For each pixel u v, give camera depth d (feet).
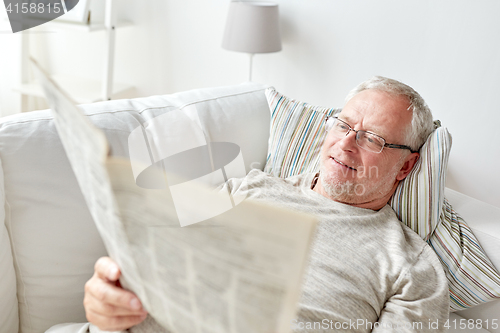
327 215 3.23
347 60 6.32
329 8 6.22
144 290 1.48
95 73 8.53
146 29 7.90
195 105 3.81
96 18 8.05
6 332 2.60
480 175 5.64
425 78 5.75
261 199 3.31
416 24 5.61
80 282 2.82
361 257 2.92
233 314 1.19
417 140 3.40
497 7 4.98
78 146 1.26
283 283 1.04
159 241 1.20
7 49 7.72
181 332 1.47
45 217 2.66
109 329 1.92
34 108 8.50
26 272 2.68
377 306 2.82
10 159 2.59
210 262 1.14
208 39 7.46
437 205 3.29
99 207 1.37
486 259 3.13
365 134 3.26
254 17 5.96
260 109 4.26
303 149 3.97
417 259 3.03
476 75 5.33
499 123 5.31
